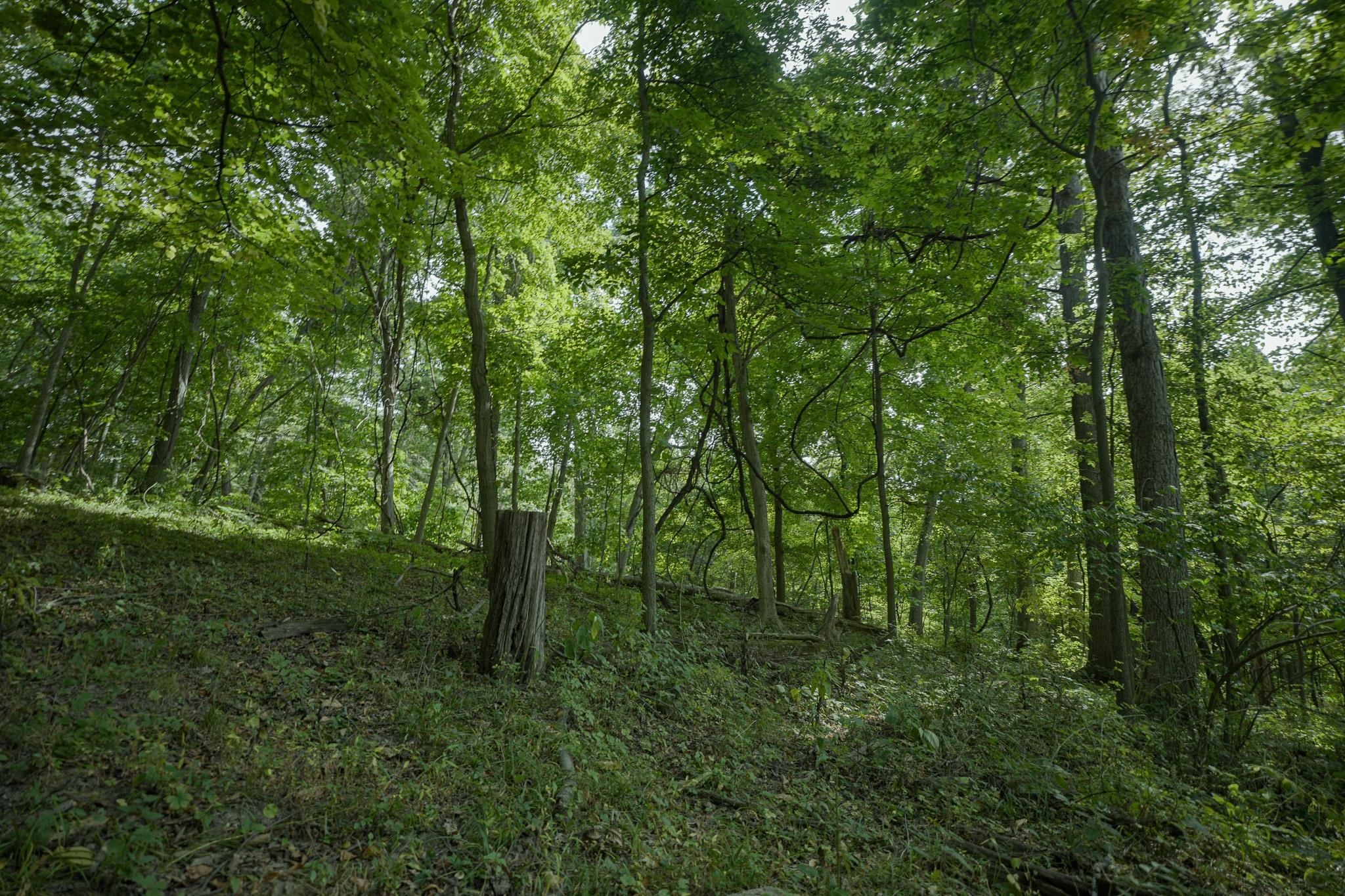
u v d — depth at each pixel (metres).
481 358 10.83
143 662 4.55
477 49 11.71
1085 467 14.45
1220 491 12.38
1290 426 11.58
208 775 3.43
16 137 6.02
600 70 9.80
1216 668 7.45
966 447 15.30
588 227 15.35
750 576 28.34
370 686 5.15
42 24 5.76
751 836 4.05
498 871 3.25
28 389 15.75
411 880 3.10
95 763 3.32
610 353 12.96
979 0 9.19
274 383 20.39
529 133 11.09
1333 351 13.55
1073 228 14.98
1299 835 4.45
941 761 5.60
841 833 4.34
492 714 5.08
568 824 3.80
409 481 27.56
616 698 6.07
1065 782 4.88
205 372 18.20
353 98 6.23
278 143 7.83
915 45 10.46
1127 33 8.52
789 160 10.93
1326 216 11.60
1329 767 5.88
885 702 7.32
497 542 6.22
